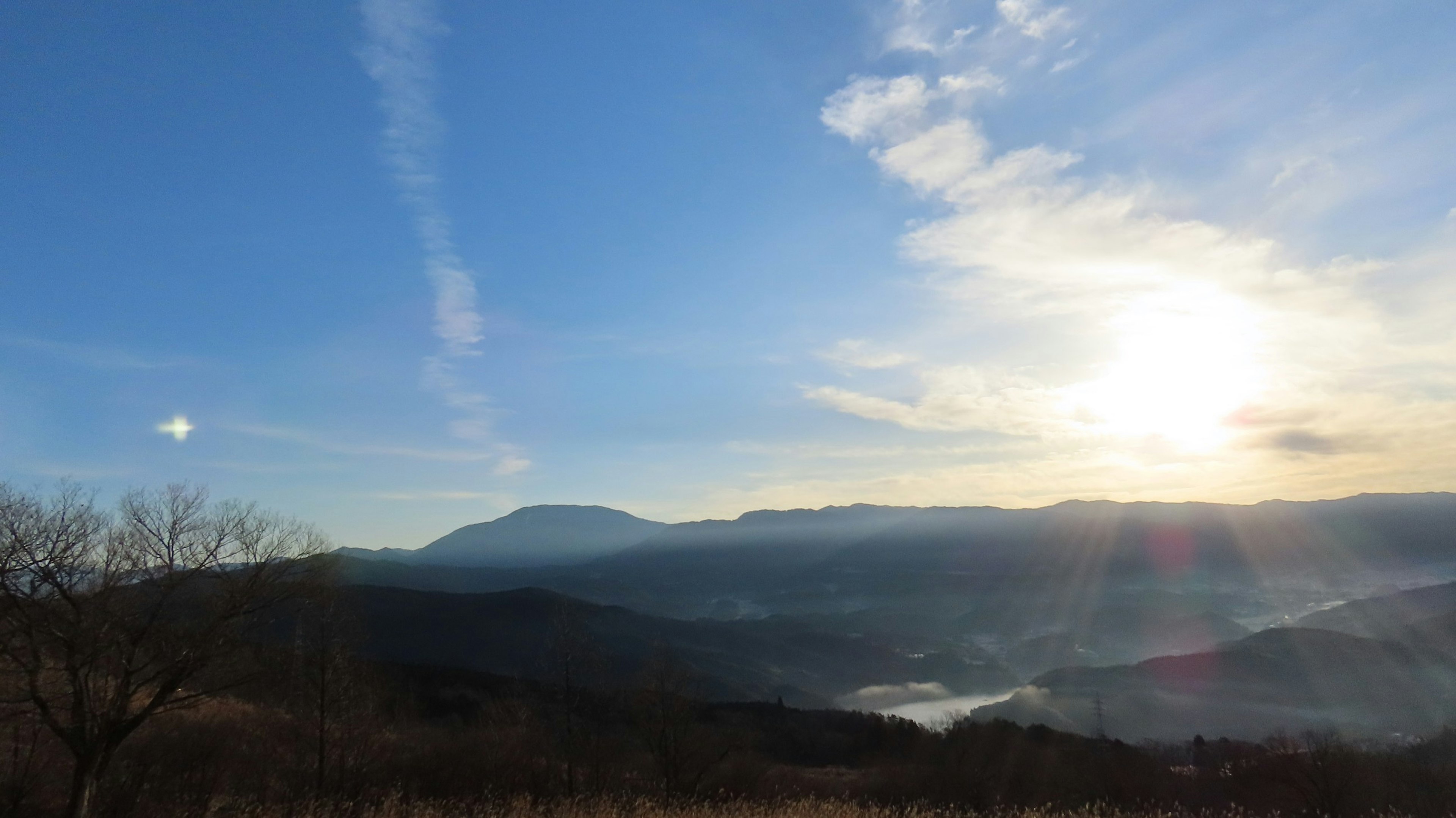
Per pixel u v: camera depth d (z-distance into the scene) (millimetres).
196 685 20000
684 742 38688
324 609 26328
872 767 50344
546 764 35156
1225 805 36125
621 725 44219
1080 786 40344
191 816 19688
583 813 21516
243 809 20609
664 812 21406
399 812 21297
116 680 18219
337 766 26047
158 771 22469
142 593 18344
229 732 26203
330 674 26672
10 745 20453
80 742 17188
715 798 31812
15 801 18641
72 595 17000
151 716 18391
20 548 16172
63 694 17547
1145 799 36719
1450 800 33312
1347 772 34156
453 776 30266
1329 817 33469
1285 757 37562
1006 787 40031
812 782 43094
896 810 24781
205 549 19172
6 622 16344
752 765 40500
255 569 19828
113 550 17828
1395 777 35469
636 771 39781
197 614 19016
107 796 19516
